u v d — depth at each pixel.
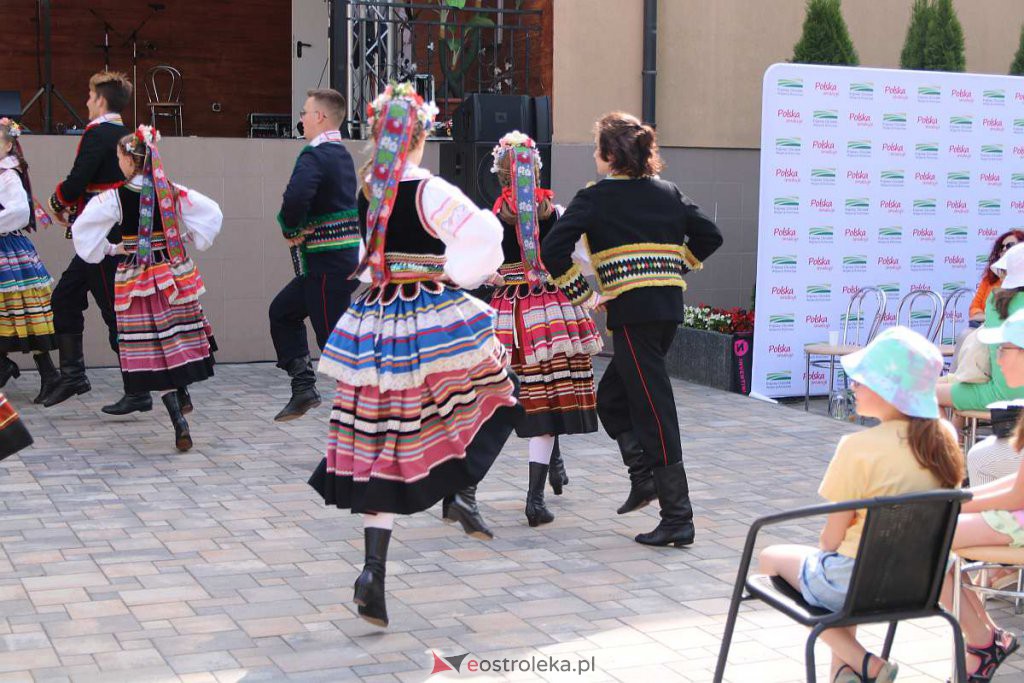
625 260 4.92
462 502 4.66
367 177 4.05
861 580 3.08
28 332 7.59
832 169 8.56
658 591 4.52
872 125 8.62
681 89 10.10
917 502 3.04
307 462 6.39
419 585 4.55
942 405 5.43
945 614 3.19
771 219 8.45
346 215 6.40
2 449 4.27
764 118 8.37
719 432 7.40
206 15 14.09
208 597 4.36
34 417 7.39
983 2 10.99
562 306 5.23
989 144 8.97
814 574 3.27
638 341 4.99
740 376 8.76
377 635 4.03
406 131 3.94
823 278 8.64
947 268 8.98
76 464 6.28
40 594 4.36
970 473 4.43
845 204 8.62
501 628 4.12
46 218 7.95
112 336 6.91
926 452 3.21
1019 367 3.91
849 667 3.34
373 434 3.94
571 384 5.24
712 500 5.82
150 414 7.53
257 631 4.04
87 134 7.10
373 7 9.70
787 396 8.68
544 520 5.36
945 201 8.89
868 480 3.24
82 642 3.92
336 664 3.78
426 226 3.93
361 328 3.98
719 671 3.31
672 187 5.06
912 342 3.27
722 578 4.68
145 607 4.25
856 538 3.25
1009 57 11.15
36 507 5.48
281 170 9.25
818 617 3.14
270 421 7.38
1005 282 4.95
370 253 3.98
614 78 9.94
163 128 13.91
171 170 9.01
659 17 10.00
